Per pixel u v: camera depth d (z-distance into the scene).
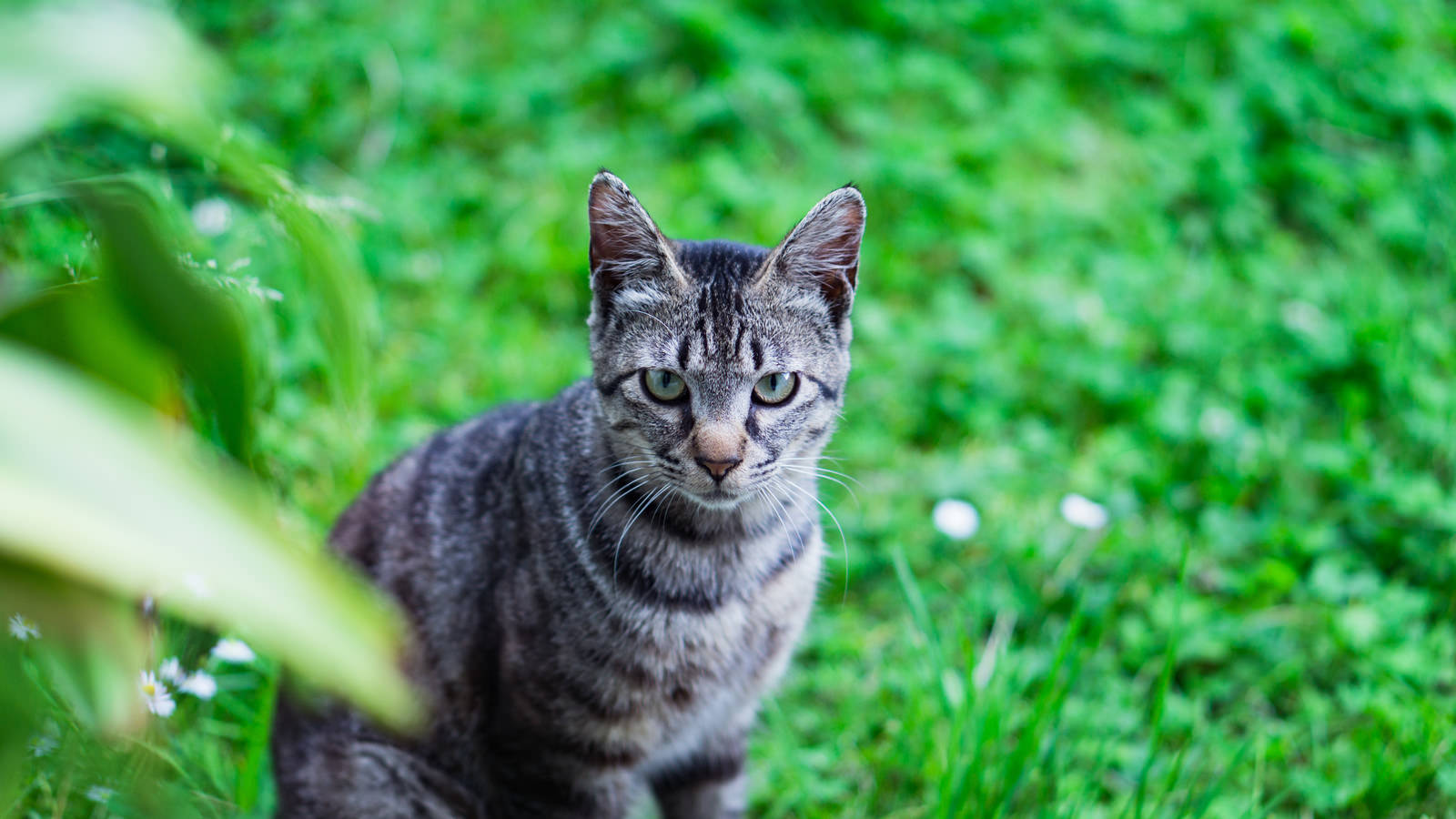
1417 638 3.49
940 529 3.69
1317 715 3.29
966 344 4.42
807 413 2.56
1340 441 4.20
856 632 3.56
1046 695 2.84
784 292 2.51
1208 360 4.45
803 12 5.81
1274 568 3.67
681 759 2.86
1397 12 6.01
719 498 2.41
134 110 0.88
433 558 2.61
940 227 4.90
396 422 3.95
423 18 5.58
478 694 2.55
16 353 0.75
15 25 0.76
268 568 0.76
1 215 2.40
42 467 0.68
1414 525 3.84
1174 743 3.23
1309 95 5.57
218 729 2.83
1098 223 5.02
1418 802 3.01
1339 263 5.04
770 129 5.26
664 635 2.46
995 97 5.58
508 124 5.23
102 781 2.09
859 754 3.20
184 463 0.78
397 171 4.96
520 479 2.54
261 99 5.13
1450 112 5.54
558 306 4.57
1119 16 5.88
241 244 2.83
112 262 0.99
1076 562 3.74
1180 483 4.10
